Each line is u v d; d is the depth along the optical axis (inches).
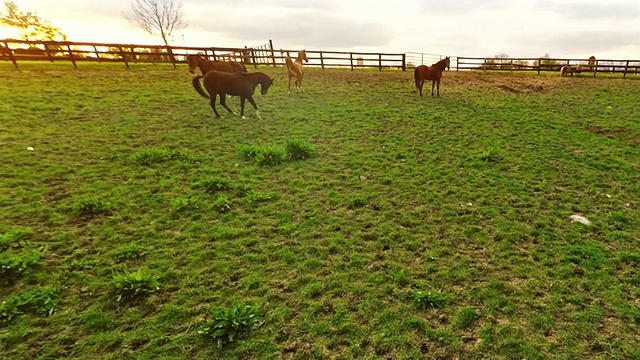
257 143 360.2
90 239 183.0
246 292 150.6
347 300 146.9
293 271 166.4
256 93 603.8
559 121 484.1
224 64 555.8
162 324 130.6
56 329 125.3
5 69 603.2
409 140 390.3
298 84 668.7
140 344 121.6
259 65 924.6
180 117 431.2
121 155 299.6
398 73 909.2
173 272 161.0
